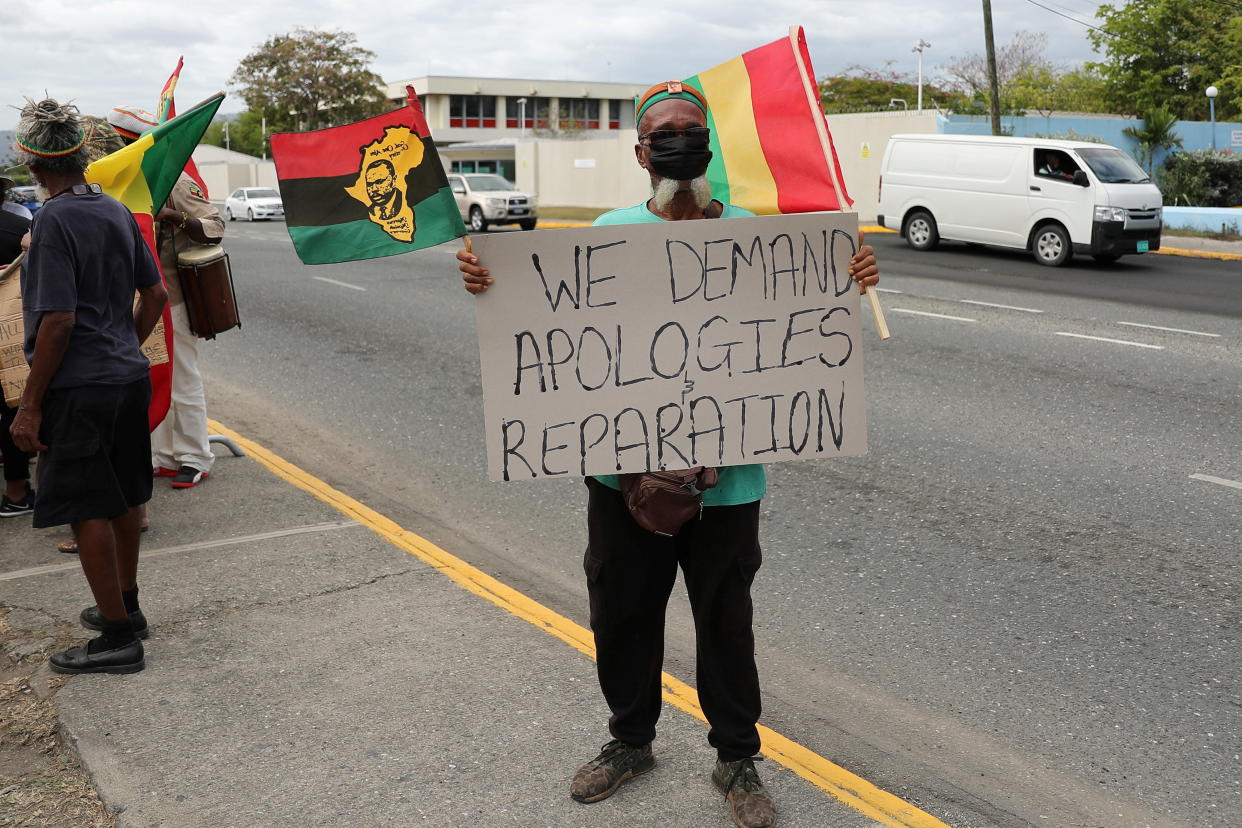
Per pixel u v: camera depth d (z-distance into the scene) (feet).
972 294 45.73
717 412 9.45
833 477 20.95
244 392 28.89
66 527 17.34
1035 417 25.13
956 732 11.97
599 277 9.27
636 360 9.39
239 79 199.31
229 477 20.04
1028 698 12.68
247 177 215.72
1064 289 47.75
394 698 11.77
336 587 14.82
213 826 9.52
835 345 9.52
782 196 10.20
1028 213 58.59
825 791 10.16
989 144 60.80
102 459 11.94
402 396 28.25
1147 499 19.47
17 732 11.27
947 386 28.27
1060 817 10.39
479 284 9.20
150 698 11.76
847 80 193.98
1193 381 28.60
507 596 14.76
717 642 9.57
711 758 10.66
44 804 9.96
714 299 9.37
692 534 9.45
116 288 12.11
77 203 11.75
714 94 10.32
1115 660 13.57
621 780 10.11
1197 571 16.28
